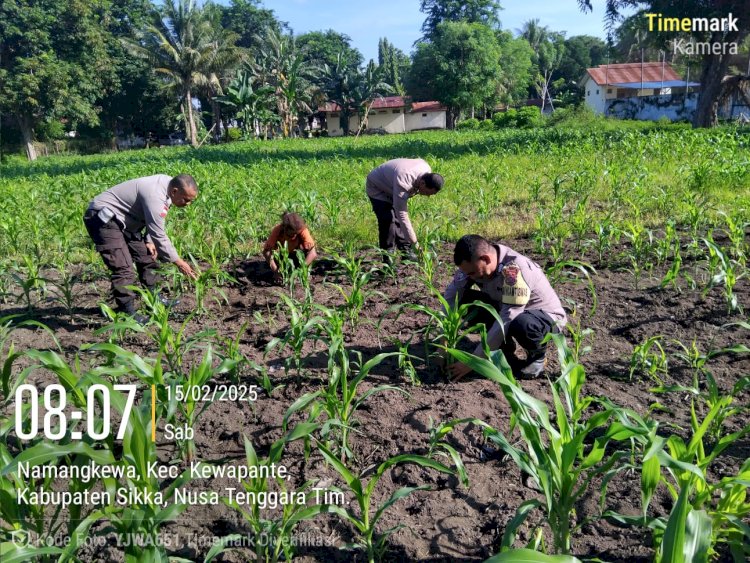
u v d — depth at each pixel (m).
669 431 3.35
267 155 23.34
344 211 9.44
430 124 68.06
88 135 56.75
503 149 17.83
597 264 6.49
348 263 5.37
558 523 2.54
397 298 5.88
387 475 3.21
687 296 5.35
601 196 9.66
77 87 45.09
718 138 13.66
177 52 48.50
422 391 4.00
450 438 3.44
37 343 5.07
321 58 76.31
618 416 2.37
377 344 4.82
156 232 5.21
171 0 47.34
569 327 3.95
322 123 68.38
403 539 2.77
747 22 24.69
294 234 6.20
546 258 6.81
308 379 4.23
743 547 2.21
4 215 8.53
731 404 3.62
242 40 71.44
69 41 44.84
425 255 5.73
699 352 4.33
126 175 14.23
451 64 53.69
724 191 9.02
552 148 15.50
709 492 2.15
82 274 7.05
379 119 67.81
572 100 64.25
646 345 3.89
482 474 3.16
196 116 57.97
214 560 2.71
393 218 6.62
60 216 8.28
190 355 4.66
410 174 6.09
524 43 65.62
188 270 5.41
